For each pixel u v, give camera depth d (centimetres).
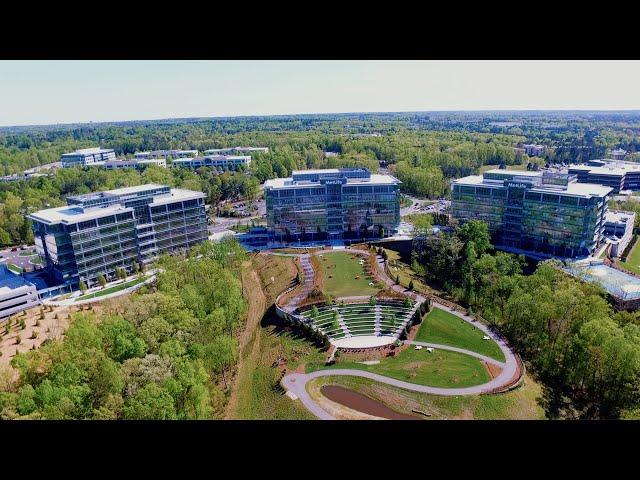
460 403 10575
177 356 11025
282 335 14062
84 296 17825
